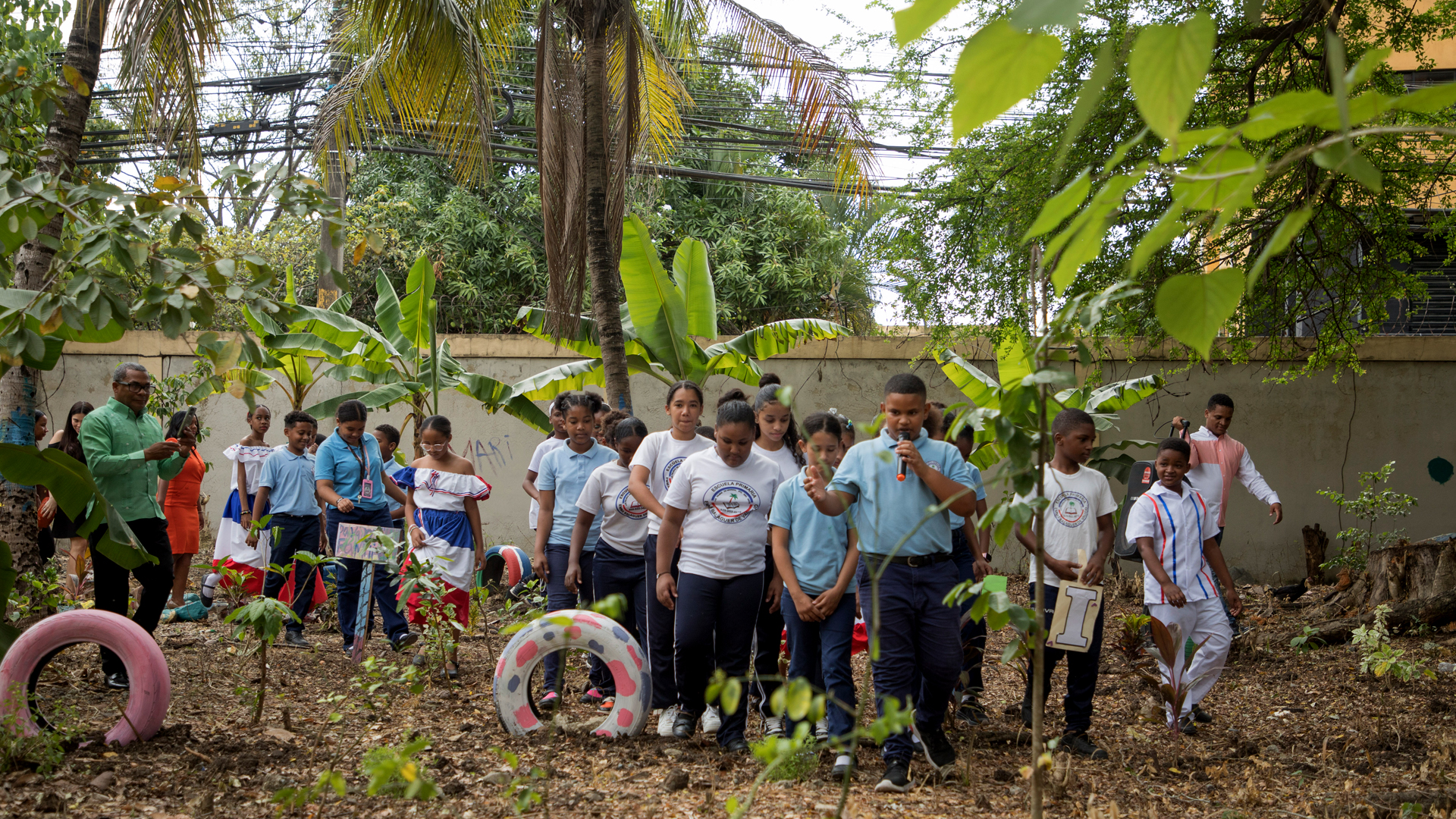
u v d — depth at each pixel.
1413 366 11.02
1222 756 4.86
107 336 4.18
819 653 4.57
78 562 6.40
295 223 14.65
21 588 6.23
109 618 4.26
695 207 17.08
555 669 5.62
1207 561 5.54
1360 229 8.48
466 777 4.11
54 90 4.74
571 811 3.68
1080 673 4.86
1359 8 8.20
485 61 9.05
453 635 6.07
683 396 5.25
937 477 4.03
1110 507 5.07
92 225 3.86
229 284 4.11
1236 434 11.21
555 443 7.45
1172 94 1.12
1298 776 4.50
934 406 5.91
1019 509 2.68
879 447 4.25
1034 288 2.79
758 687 5.31
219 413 12.11
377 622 8.29
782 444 5.48
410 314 10.06
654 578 5.05
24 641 4.15
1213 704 6.10
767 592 5.08
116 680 5.15
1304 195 7.86
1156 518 5.34
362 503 7.36
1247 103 8.02
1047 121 8.58
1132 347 11.13
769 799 3.84
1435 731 5.24
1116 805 3.57
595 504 5.48
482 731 4.85
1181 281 1.40
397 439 8.62
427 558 6.41
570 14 8.91
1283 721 5.63
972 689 5.35
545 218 8.63
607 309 8.88
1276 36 7.73
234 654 6.41
